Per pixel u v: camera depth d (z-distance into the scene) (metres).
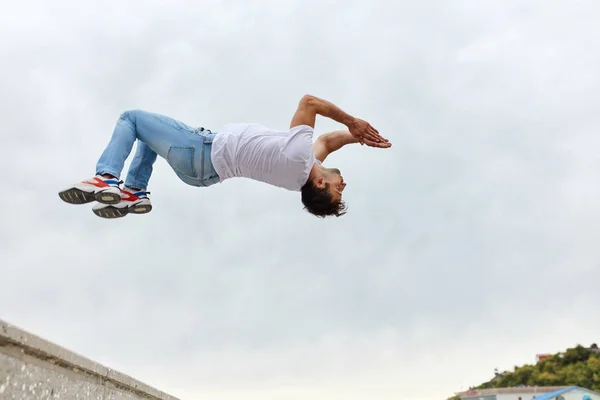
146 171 3.77
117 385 3.24
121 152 3.46
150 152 3.79
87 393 2.79
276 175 3.49
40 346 2.18
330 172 3.76
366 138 3.78
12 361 2.03
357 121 3.73
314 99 3.60
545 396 35.06
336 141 4.09
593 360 58.47
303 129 3.46
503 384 64.44
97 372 2.85
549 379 58.53
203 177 3.60
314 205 3.69
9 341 1.95
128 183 3.71
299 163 3.41
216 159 3.51
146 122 3.56
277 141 3.43
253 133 3.49
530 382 60.50
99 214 3.63
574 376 56.50
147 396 3.83
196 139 3.54
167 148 3.56
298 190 3.66
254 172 3.51
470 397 41.56
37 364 2.23
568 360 62.03
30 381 2.17
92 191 3.27
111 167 3.39
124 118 3.57
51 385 2.36
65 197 3.29
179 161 3.56
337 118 3.71
